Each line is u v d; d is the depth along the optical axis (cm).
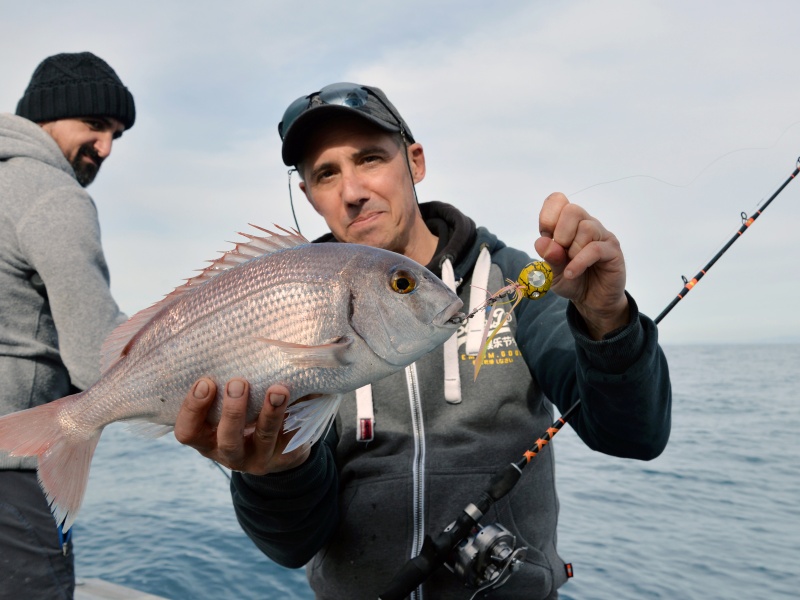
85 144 127
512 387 82
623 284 58
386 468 81
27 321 104
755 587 168
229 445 60
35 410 68
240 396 57
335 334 60
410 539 79
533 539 81
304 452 68
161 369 64
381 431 83
